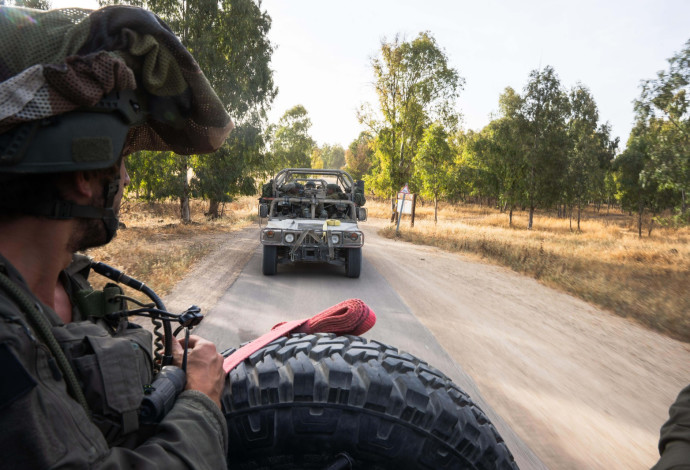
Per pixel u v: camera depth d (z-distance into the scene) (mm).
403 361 1145
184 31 19984
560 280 9828
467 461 1048
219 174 21266
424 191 30266
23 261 654
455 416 1040
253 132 21734
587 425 3379
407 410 1010
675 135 14617
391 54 28781
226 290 7375
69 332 676
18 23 624
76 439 552
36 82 561
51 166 595
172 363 879
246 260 10906
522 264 11906
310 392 1007
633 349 5430
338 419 996
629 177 33500
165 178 20344
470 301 7598
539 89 36188
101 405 646
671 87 13820
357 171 91375
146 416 695
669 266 14031
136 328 866
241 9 21438
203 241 14508
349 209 10531
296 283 8297
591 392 4020
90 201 685
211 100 780
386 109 29188
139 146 934
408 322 5992
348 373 1032
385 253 13750
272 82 23719
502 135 37969
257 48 22703
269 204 10469
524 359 4805
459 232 21438
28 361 538
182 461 651
